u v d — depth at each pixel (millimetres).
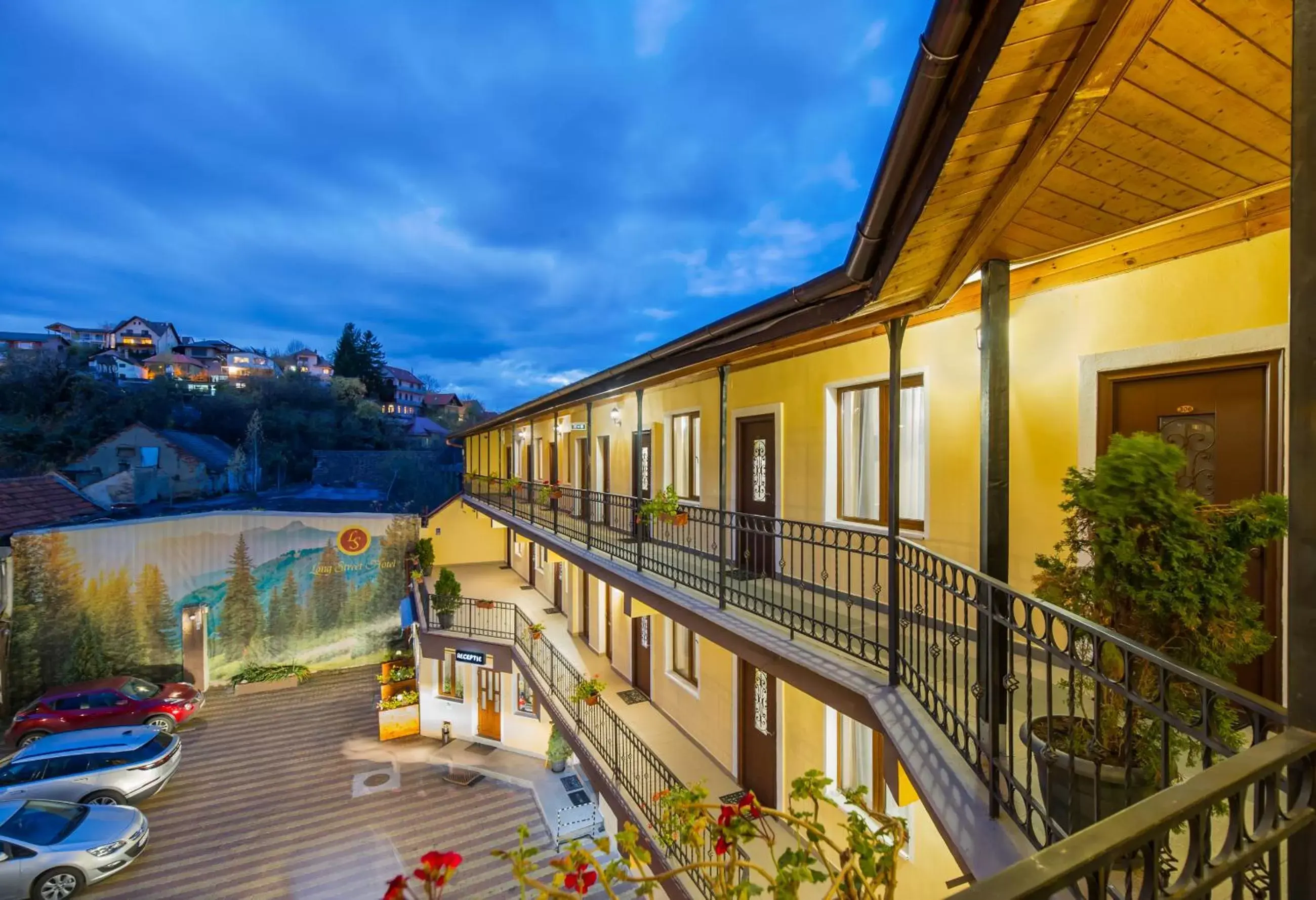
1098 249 3730
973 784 2904
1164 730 1712
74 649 17797
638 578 7551
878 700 3865
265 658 20547
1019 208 2578
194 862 10883
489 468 23094
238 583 20281
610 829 10148
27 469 35125
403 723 16156
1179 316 3572
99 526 18234
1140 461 2393
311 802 12914
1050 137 2055
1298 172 1449
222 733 16312
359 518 22016
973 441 4910
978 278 4246
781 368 7227
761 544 7645
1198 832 1258
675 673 9242
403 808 12680
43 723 14617
